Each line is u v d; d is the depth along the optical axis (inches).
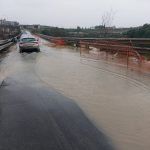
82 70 751.1
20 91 513.7
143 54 977.5
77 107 407.5
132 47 962.7
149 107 404.8
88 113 380.5
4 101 448.8
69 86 546.9
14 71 743.7
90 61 964.6
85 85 554.9
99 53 1247.5
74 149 273.3
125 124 339.9
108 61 958.4
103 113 380.2
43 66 836.6
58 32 2987.2
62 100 446.0
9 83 587.8
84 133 312.3
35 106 416.2
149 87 533.3
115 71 730.2
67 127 330.3
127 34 1475.1
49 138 299.0
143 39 986.1
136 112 383.2
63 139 296.2
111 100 442.9
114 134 310.8
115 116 367.9
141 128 327.6
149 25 1330.0
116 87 535.2
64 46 1895.9
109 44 1204.5
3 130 323.0
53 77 645.9
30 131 318.7
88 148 275.7
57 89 522.3
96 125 336.5
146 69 764.0
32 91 510.6
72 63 908.6
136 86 543.5
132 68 786.2
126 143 289.3
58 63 909.8
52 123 343.3
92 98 455.8
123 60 975.6
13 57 1131.3
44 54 1261.1
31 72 721.6
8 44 1784.0
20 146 281.3
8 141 293.3
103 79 617.6
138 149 277.3
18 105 424.2
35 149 274.4
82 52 1350.9
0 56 1183.6
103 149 274.8
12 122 348.5
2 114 382.0
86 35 2347.4
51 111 390.9
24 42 1382.9
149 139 299.3
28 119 358.6
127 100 442.3
